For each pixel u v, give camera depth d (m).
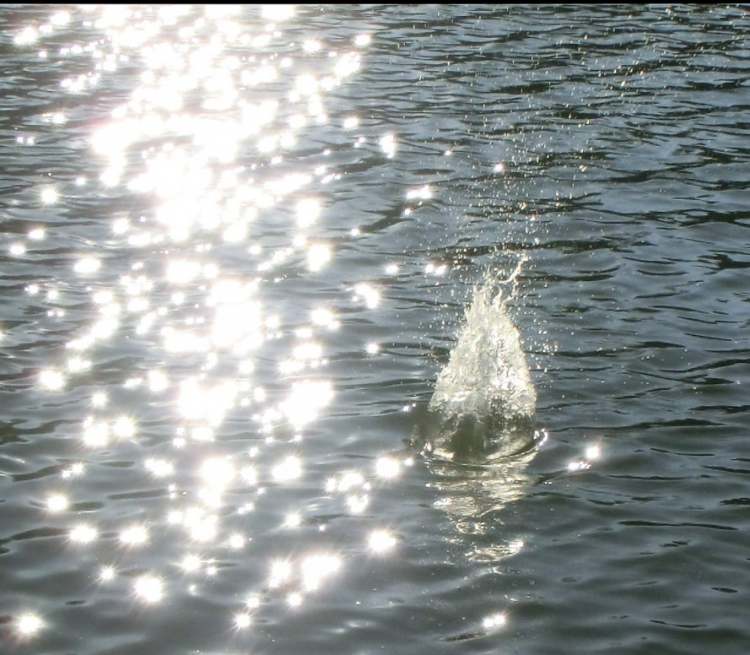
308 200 13.46
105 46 19.34
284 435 8.81
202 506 7.92
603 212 13.13
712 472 8.38
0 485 8.09
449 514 7.86
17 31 19.97
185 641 6.67
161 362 9.87
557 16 21.14
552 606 6.98
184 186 13.80
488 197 13.55
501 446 8.66
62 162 14.39
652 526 7.77
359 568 7.30
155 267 11.70
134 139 15.26
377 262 11.91
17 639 6.66
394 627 6.79
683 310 10.91
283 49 19.34
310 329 10.49
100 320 10.55
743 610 6.99
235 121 16.00
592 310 10.90
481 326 9.56
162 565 7.32
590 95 17.00
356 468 8.38
